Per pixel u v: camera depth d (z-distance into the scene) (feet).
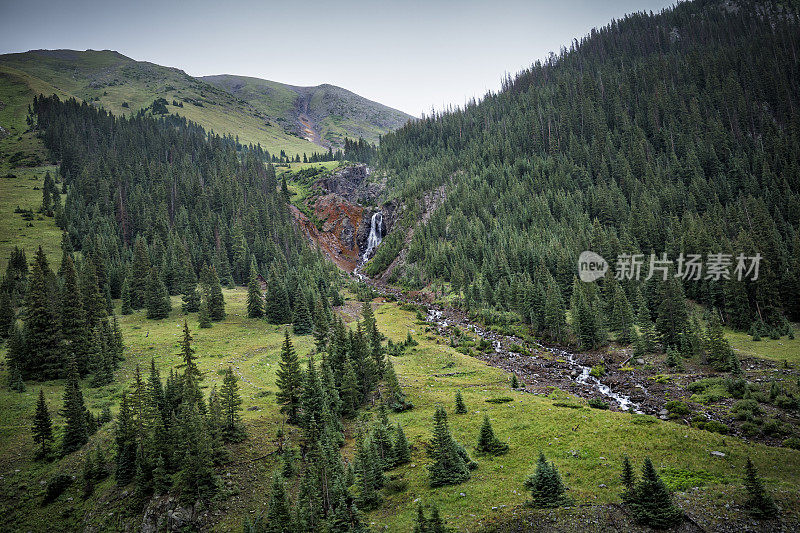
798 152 550.36
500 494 126.41
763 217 394.52
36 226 538.88
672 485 119.96
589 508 113.80
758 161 554.46
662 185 551.18
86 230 535.19
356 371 223.51
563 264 407.23
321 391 187.73
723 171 577.02
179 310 413.59
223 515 134.41
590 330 311.88
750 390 197.36
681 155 640.58
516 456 149.79
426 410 204.23
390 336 355.15
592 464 136.67
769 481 118.11
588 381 250.78
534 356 305.73
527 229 561.84
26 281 389.80
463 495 128.16
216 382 245.24
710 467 127.75
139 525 134.62
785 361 225.76
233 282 534.78
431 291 532.32
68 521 142.82
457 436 171.12
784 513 103.81
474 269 502.79
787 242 396.78
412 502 129.08
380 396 219.61
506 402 207.41
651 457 136.77
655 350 284.00
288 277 502.38
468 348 321.11
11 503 150.20
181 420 157.28
